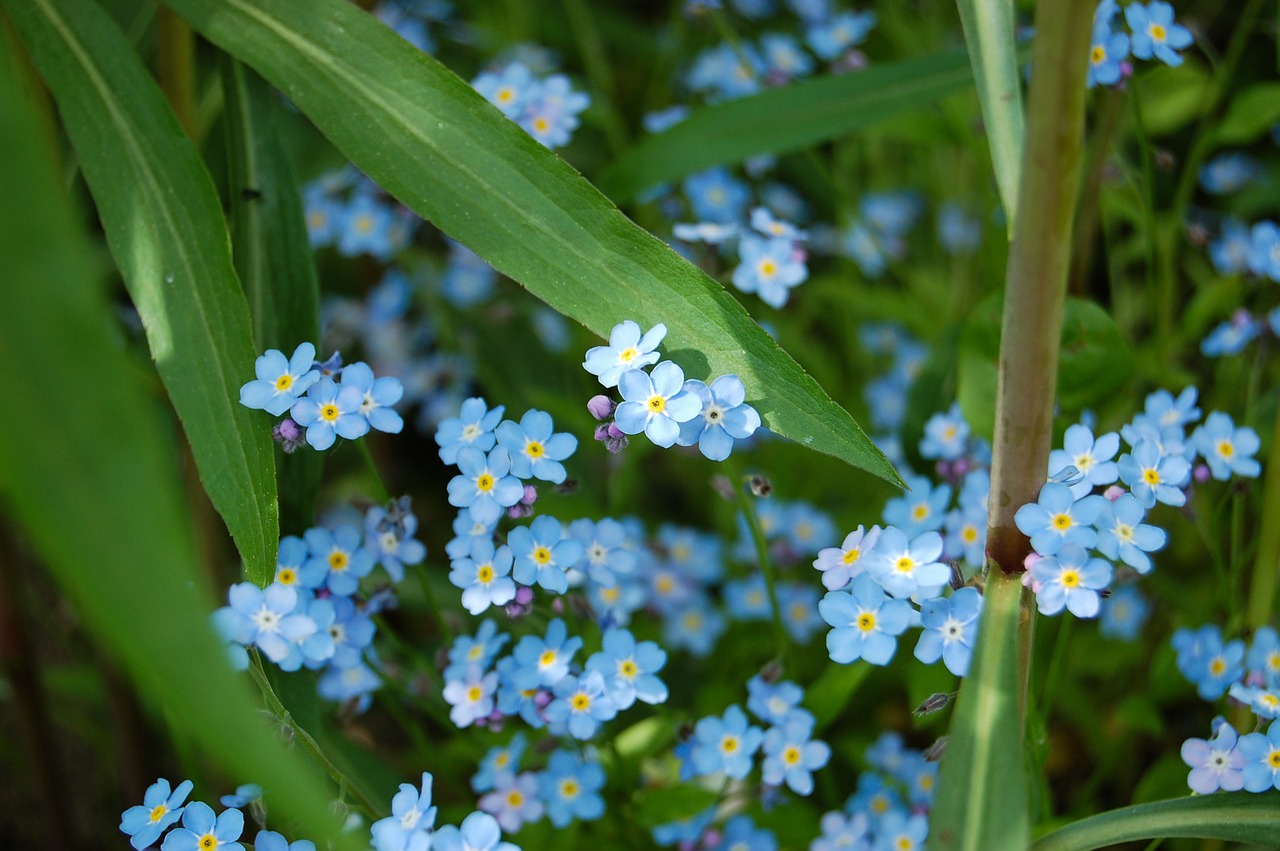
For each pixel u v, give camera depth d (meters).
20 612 0.35
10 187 0.24
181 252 0.30
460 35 0.46
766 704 0.33
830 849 0.33
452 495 0.31
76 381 0.24
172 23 0.33
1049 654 0.37
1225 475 0.32
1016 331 0.28
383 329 0.42
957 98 0.38
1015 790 0.28
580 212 0.30
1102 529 0.30
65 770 0.39
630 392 0.29
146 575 0.24
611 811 0.34
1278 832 0.29
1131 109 0.41
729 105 0.35
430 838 0.29
